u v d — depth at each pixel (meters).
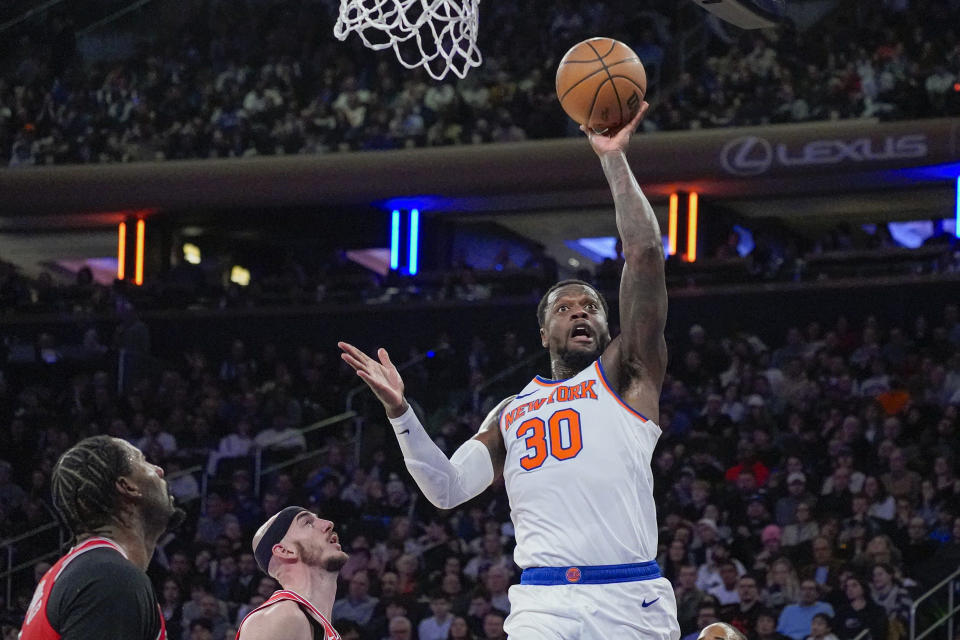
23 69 23.39
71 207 22.45
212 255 24.12
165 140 22.45
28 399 19.66
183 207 22.20
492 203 22.05
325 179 21.61
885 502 13.44
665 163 20.47
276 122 22.27
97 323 21.19
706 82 20.92
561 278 25.23
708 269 19.69
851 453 14.41
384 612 12.82
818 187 20.61
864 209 22.19
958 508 13.15
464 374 19.06
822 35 20.94
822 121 19.92
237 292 21.34
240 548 14.91
